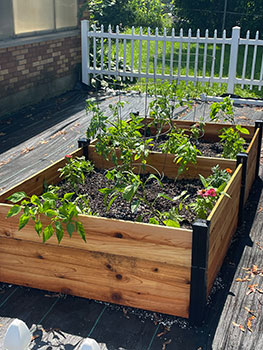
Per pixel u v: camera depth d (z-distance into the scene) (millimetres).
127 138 4676
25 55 8609
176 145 4809
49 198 3277
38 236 3432
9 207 3418
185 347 3045
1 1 7789
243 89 10391
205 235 2986
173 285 3201
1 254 3607
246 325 3230
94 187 4547
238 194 4355
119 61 10969
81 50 10383
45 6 8992
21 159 6250
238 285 3658
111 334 3166
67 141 6922
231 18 17094
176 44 16438
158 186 4613
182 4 17375
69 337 3145
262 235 4379
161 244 3125
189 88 9930
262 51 15297
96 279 3404
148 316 3326
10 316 3355
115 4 15578
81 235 3184
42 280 3574
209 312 3361
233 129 5672
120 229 3189
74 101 9297
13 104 8484
